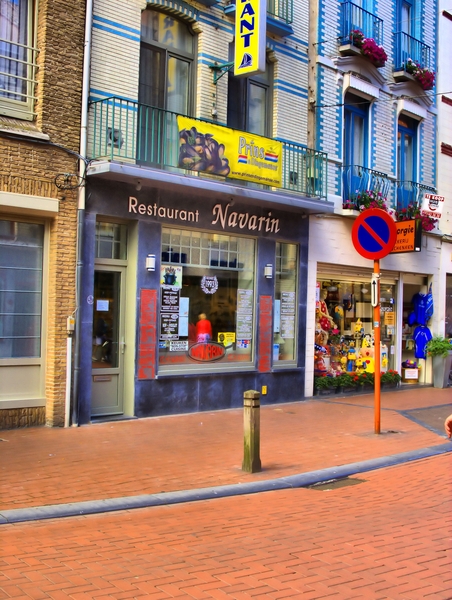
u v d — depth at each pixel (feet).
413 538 18.10
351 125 52.34
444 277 61.52
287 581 14.82
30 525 18.69
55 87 32.37
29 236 32.42
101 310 35.32
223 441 30.78
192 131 36.14
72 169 32.89
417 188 57.93
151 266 35.86
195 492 22.40
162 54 38.75
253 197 39.19
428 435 33.96
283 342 44.93
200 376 38.58
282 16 44.55
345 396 48.75
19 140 30.96
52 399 32.17
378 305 34.22
